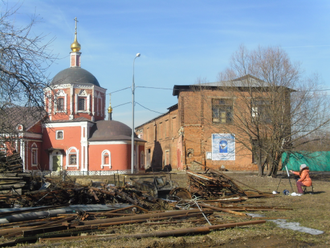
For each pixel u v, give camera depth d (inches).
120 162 1690.5
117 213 426.6
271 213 469.1
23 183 504.7
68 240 313.4
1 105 485.1
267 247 311.3
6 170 556.7
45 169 1738.4
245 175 1248.8
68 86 1772.9
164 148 1939.0
